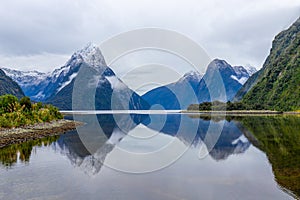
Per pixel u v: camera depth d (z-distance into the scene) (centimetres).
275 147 2608
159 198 1262
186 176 1578
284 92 13100
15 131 3725
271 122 5725
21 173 1684
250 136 3419
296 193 1316
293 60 14475
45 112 5581
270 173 1662
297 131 3934
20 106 5247
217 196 1284
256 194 1306
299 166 1836
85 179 1538
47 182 1495
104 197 1274
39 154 2295
